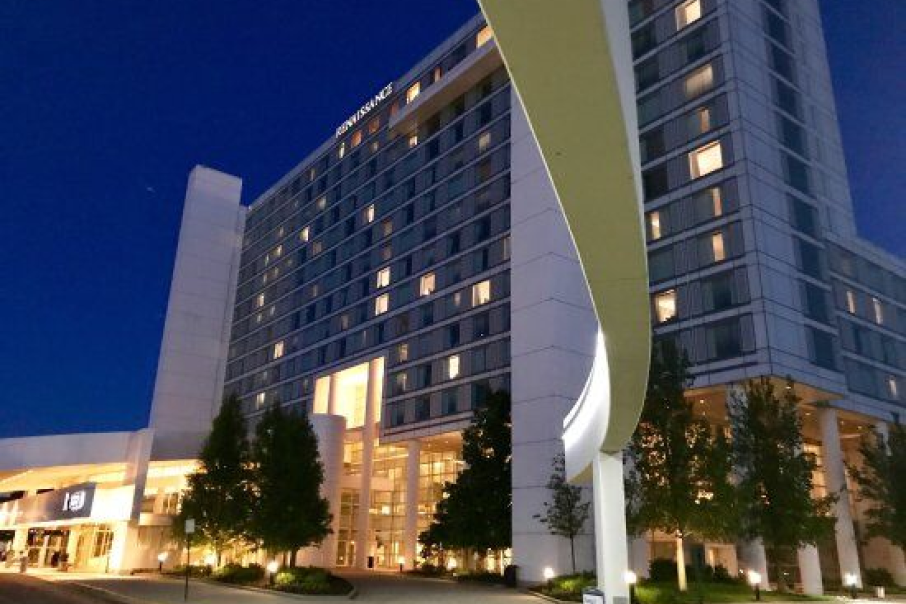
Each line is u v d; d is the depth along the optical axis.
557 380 42.81
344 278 72.25
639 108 49.41
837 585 42.03
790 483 31.84
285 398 76.00
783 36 49.53
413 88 70.56
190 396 86.56
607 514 20.36
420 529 58.09
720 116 44.34
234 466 38.47
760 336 38.97
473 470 41.50
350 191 75.75
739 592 31.05
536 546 40.09
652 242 45.91
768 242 41.31
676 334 42.81
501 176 55.75
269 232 89.56
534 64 4.50
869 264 50.56
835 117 51.84
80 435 50.44
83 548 52.75
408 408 57.94
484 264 54.75
